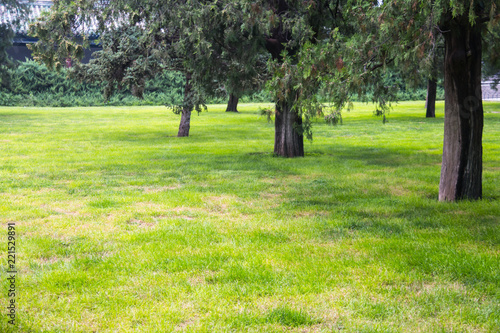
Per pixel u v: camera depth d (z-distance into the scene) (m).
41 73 62.72
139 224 7.97
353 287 5.11
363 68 9.38
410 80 11.35
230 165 14.80
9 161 15.69
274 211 8.89
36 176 12.83
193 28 14.55
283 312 4.43
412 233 7.17
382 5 8.38
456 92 9.21
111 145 21.17
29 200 9.72
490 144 19.75
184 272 5.55
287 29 14.75
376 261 5.93
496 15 7.50
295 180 12.30
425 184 11.44
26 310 4.55
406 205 9.19
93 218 8.29
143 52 19.67
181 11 14.63
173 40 18.02
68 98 61.41
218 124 33.44
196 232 7.23
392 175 12.86
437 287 5.07
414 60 8.78
